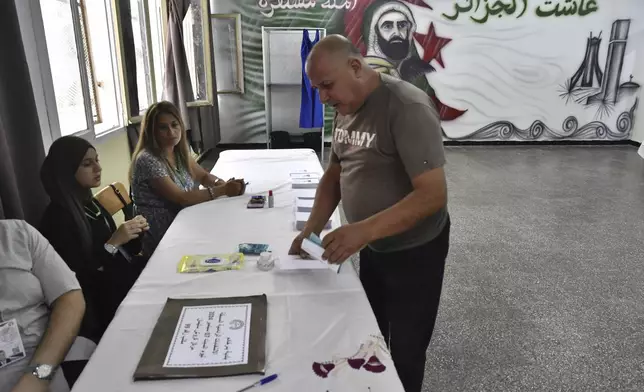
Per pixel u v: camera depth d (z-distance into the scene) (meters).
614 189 4.64
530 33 6.41
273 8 6.00
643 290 2.56
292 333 1.00
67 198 1.54
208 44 5.09
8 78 1.69
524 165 5.66
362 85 1.21
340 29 6.17
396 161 1.26
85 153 1.60
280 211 1.90
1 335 1.05
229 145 6.43
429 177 1.14
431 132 1.15
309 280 1.25
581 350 2.02
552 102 6.72
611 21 6.43
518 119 6.77
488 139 6.83
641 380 1.83
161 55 4.61
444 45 6.36
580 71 6.62
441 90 6.54
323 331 1.01
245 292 1.18
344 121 1.37
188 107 4.55
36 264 1.18
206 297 1.15
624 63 6.61
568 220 3.71
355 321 1.06
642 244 3.22
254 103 6.30
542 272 2.78
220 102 6.25
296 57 6.15
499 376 1.85
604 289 2.57
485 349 2.02
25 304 1.13
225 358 0.90
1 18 1.65
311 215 1.50
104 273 1.61
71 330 1.14
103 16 3.23
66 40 2.65
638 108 6.75
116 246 1.60
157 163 2.13
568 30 6.44
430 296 1.42
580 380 1.83
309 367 0.90
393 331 1.46
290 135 6.21
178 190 2.12
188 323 1.02
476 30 6.34
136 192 2.16
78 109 2.80
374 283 1.47
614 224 3.62
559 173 5.29
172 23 4.14
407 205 1.14
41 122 2.22
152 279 1.25
